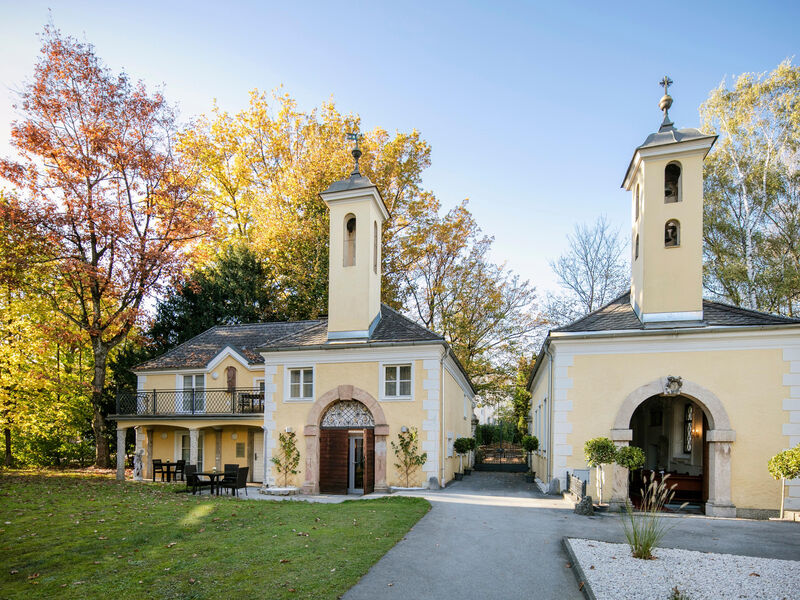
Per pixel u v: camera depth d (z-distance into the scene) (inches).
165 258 1024.2
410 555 334.3
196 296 1202.0
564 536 385.1
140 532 404.2
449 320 1359.5
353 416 695.7
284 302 1263.5
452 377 824.3
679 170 604.4
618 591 265.4
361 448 695.7
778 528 430.0
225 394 902.4
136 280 1044.5
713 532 409.7
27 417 1045.2
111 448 1166.3
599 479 514.0
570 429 572.7
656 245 582.2
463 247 1391.5
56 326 1009.5
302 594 264.2
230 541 369.4
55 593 279.7
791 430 515.5
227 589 274.4
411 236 1341.0
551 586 283.9
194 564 318.3
